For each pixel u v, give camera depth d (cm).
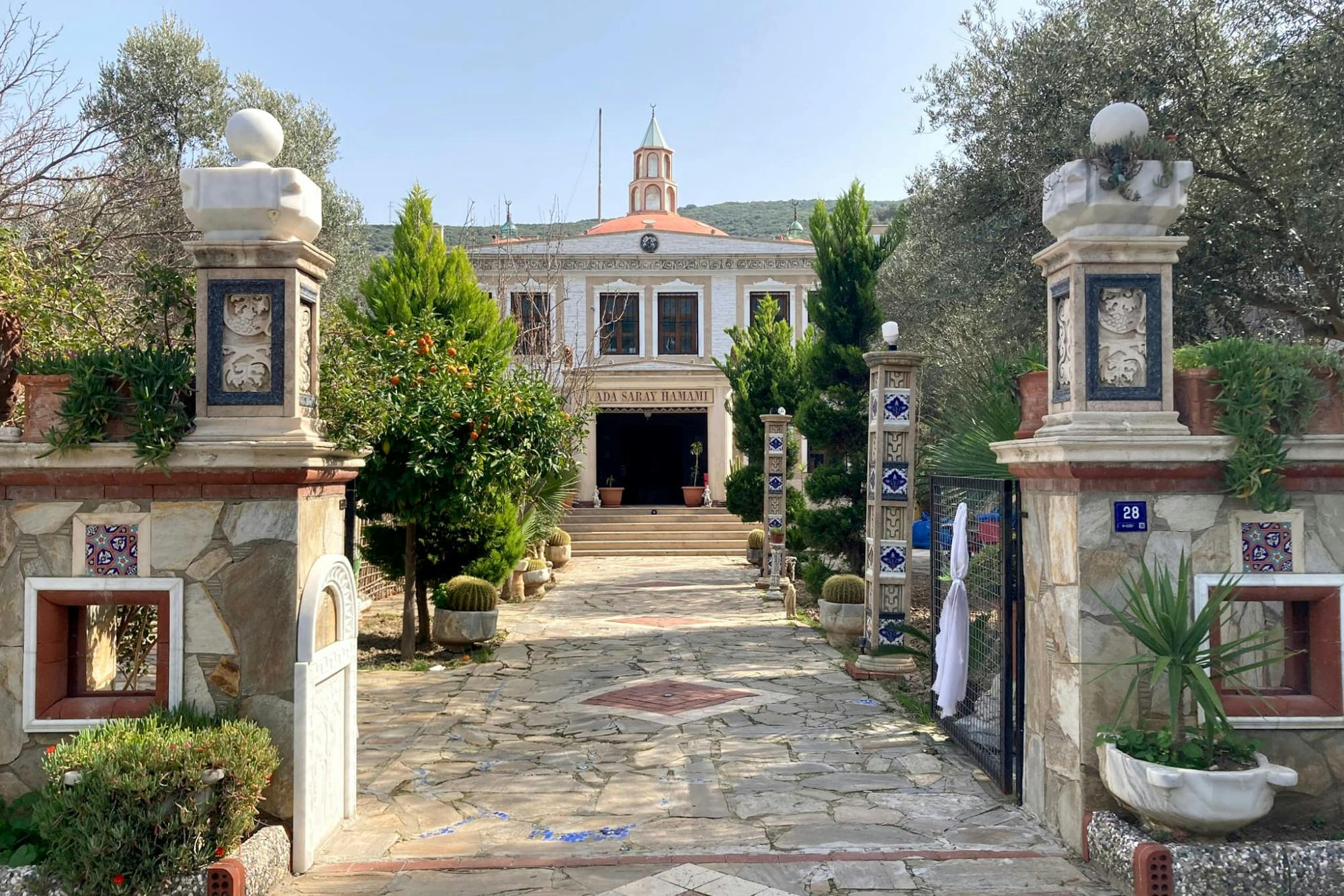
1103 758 463
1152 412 477
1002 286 1131
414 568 1082
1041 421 537
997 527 596
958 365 1313
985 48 1109
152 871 402
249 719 467
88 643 540
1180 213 484
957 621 642
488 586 1099
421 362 923
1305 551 478
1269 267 962
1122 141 479
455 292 1198
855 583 1149
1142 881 418
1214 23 898
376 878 461
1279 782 420
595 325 2709
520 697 882
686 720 788
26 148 960
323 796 500
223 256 472
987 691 639
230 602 470
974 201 1129
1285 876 419
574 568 2170
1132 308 482
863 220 1385
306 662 468
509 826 540
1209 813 417
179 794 409
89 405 454
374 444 870
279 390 471
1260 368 470
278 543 471
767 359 2058
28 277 632
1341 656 471
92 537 469
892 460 938
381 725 779
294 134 1827
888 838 513
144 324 543
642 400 2717
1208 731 433
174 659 466
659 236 2716
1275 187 889
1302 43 854
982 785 609
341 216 1920
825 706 834
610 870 471
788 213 7256
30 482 467
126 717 466
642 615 1427
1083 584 477
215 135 1545
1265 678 498
